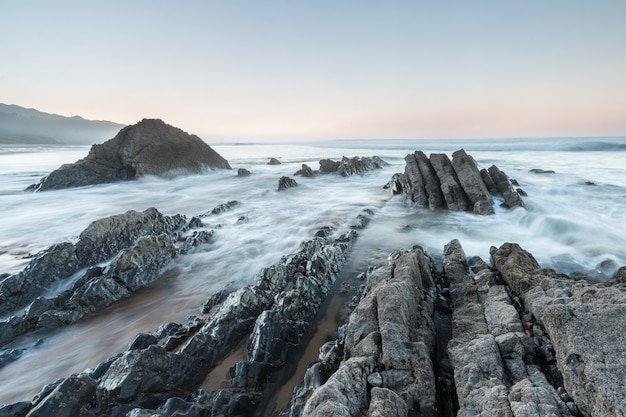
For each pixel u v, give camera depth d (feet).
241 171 112.78
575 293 21.08
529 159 131.54
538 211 54.60
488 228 48.26
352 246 41.81
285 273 31.07
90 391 16.98
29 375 21.44
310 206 66.13
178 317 27.84
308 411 13.62
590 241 40.19
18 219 58.39
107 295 29.66
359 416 14.15
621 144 165.17
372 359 17.35
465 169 65.57
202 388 19.71
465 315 23.04
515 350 17.89
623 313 16.74
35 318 26.66
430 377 16.52
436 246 41.37
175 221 50.47
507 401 14.15
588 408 13.85
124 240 41.37
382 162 135.64
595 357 14.89
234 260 38.83
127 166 101.60
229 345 22.98
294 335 23.54
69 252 35.47
